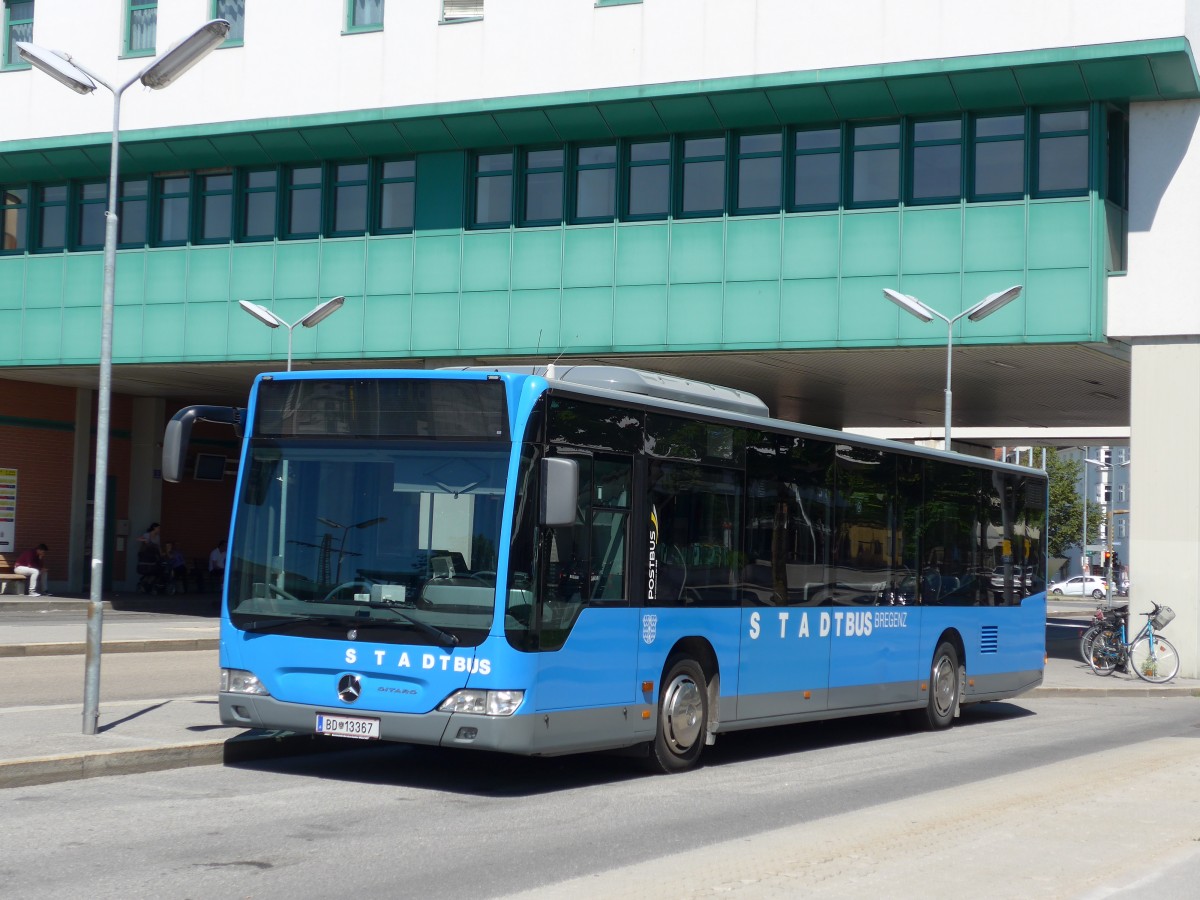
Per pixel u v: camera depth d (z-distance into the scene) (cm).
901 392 3438
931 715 1703
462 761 1272
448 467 1084
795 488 1422
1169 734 1767
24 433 3938
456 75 2947
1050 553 9181
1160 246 2578
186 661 2272
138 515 4297
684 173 2850
